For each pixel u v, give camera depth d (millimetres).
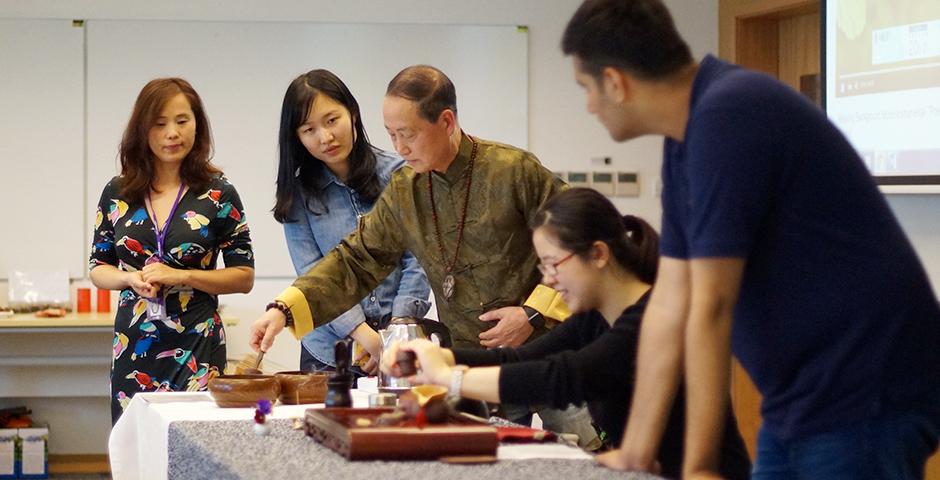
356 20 5902
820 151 1625
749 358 1753
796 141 1608
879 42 4148
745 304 1718
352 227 3248
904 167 4051
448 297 2855
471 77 5980
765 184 1604
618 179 6082
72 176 5723
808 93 5520
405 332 2570
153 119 3371
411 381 2152
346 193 3244
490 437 1805
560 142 6039
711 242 1601
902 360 1648
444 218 2816
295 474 1681
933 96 3932
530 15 6004
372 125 5918
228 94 5820
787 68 5680
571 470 1699
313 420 2039
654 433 1730
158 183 3473
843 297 1640
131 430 2781
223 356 3471
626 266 2074
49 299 5637
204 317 3416
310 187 3230
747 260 1680
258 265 5867
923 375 1666
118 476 2789
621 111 1733
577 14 1727
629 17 1673
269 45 5836
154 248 3412
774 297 1673
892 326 1640
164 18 5770
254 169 5844
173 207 3436
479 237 2791
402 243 2900
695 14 6074
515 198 2770
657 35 1672
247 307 5859
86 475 5699
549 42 6020
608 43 1682
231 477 1759
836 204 1639
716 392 1621
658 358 1740
